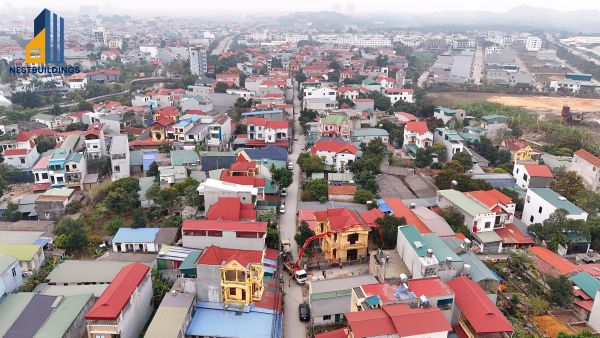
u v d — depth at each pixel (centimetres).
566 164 10812
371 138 12962
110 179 10250
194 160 10156
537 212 8000
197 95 17238
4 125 13888
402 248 6291
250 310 5453
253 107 15788
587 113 18100
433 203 8431
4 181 9550
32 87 18538
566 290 5694
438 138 12219
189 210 7981
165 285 5903
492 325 4581
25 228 7494
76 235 7000
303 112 15062
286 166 10694
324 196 8938
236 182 8319
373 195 8888
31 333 4694
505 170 10544
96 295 5525
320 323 5491
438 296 4794
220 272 5375
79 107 16188
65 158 9675
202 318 5256
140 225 7531
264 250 6412
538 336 5075
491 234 7294
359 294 5006
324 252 7119
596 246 7319
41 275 6175
